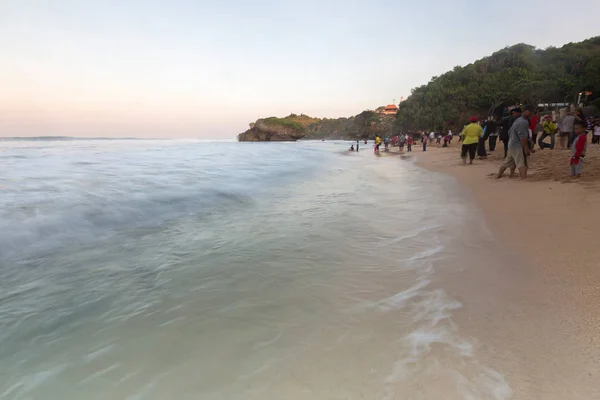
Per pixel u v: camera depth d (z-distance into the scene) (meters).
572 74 76.12
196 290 2.61
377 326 2.03
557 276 2.52
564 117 12.85
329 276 2.81
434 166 12.93
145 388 1.58
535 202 5.04
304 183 8.66
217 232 4.23
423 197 6.39
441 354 1.73
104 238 3.98
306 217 4.96
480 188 6.93
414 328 1.99
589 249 2.94
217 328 2.07
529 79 69.38
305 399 1.47
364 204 5.87
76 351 1.87
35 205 5.18
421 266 2.94
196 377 1.64
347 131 129.25
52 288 2.67
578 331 1.84
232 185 7.82
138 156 15.90
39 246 3.66
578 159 6.55
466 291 2.42
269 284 2.68
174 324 2.13
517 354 1.70
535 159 10.46
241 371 1.67
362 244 3.64
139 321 2.17
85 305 2.39
